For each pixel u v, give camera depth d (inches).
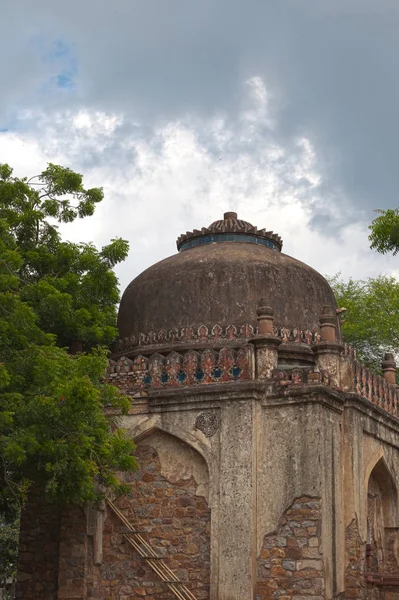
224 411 500.4
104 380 541.3
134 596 506.6
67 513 531.2
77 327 555.8
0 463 466.9
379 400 561.6
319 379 492.4
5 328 452.1
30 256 561.6
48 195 595.8
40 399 430.6
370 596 504.1
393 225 488.7
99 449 451.5
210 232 631.2
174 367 524.4
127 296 611.5
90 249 590.9
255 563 474.9
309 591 461.1
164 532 509.0
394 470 580.7
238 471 487.2
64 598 518.3
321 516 470.3
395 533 577.6
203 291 570.6
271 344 507.5
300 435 486.0
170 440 520.7
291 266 593.6
